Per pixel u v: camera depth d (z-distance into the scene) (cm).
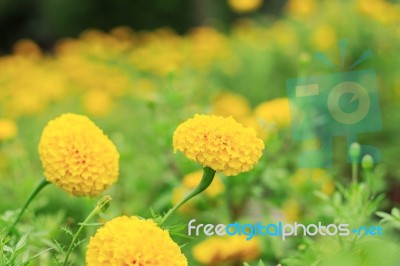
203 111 433
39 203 376
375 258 238
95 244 196
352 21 718
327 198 292
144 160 453
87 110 706
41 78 817
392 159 547
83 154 247
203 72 851
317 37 726
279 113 402
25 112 693
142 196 433
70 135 248
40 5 1817
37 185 258
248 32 1008
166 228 232
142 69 890
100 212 225
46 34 1827
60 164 246
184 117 424
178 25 1588
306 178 407
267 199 385
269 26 1031
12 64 885
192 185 377
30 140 628
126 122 670
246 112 649
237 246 317
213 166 225
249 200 403
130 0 1566
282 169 410
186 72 764
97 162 249
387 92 652
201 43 902
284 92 786
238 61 862
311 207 394
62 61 932
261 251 327
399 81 658
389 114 613
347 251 252
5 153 505
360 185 286
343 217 276
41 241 272
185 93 479
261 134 395
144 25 1576
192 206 377
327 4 786
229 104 648
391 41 697
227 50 920
